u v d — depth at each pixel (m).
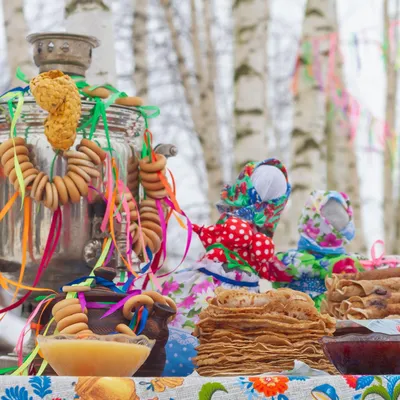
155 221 3.08
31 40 3.17
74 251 2.89
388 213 18.47
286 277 4.15
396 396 2.25
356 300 3.16
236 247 3.73
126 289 2.86
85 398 2.10
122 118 3.04
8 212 2.92
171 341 3.37
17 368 2.77
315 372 2.49
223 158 19.42
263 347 2.69
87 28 5.25
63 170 2.89
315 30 9.67
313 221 4.30
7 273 2.96
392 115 17.88
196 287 3.62
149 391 2.13
